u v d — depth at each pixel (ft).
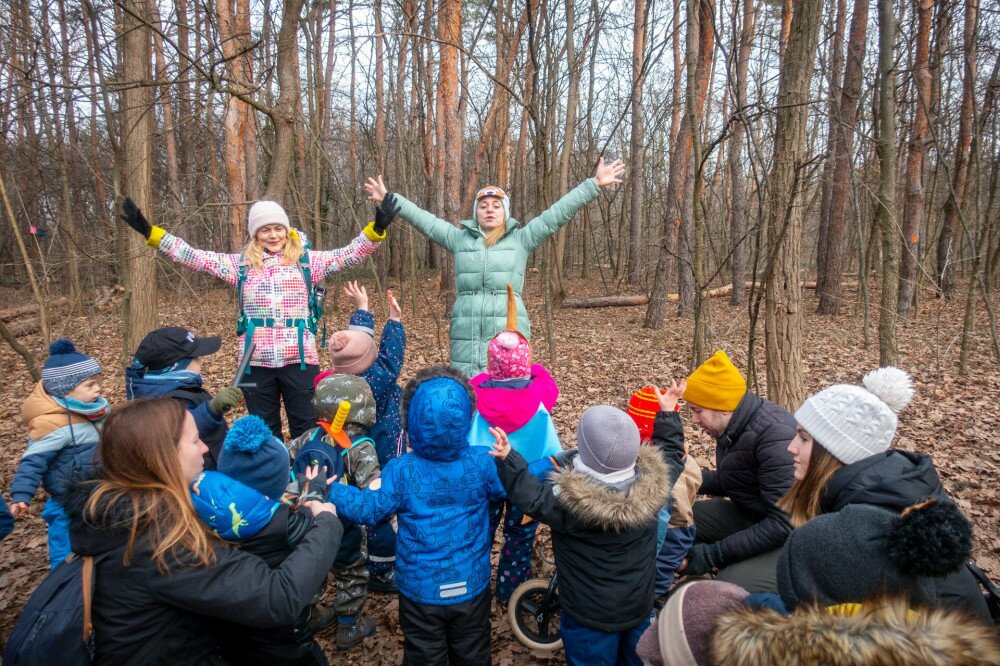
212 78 13.85
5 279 53.93
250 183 47.32
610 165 11.31
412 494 6.93
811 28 11.83
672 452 7.98
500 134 46.88
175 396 8.43
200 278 41.93
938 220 41.50
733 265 42.68
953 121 38.27
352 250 11.17
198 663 5.36
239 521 5.49
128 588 4.76
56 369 8.69
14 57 18.99
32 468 8.58
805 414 5.86
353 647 8.69
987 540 11.30
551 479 7.07
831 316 39.65
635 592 6.76
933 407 19.56
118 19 17.69
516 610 8.30
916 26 30.50
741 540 7.91
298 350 10.78
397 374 9.93
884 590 4.00
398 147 44.42
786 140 12.34
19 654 4.63
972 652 3.03
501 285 11.31
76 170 38.73
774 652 3.45
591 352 29.96
